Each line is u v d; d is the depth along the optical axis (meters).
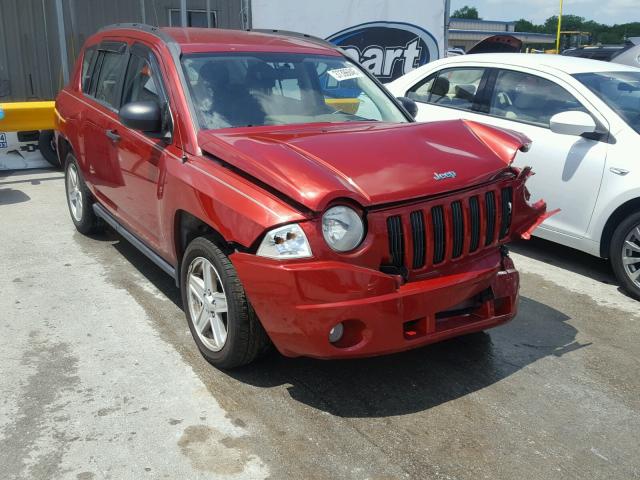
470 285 3.41
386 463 3.01
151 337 4.17
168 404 3.43
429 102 6.90
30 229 6.40
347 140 3.56
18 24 11.48
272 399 3.50
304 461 3.00
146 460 2.97
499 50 13.75
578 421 3.39
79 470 2.90
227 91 4.22
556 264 5.89
